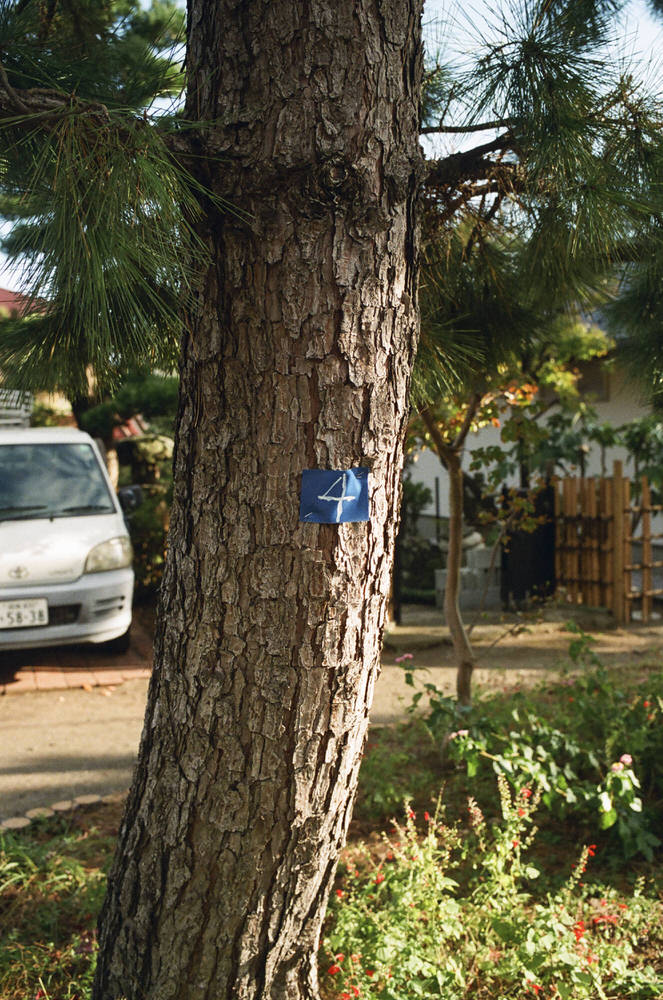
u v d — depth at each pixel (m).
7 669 7.21
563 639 8.34
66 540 6.82
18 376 2.48
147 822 2.26
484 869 3.46
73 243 1.63
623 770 3.57
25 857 3.56
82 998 2.79
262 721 2.08
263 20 1.89
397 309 2.06
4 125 1.70
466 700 4.92
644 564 9.16
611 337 3.81
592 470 14.40
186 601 2.12
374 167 1.95
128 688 6.80
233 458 2.02
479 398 4.63
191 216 1.90
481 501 10.21
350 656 2.11
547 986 2.83
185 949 2.25
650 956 3.10
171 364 2.59
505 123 2.51
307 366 1.97
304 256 1.93
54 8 2.20
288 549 2.02
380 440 2.07
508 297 3.48
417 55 2.05
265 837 2.16
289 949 2.35
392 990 2.62
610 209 2.41
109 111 1.70
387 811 4.15
